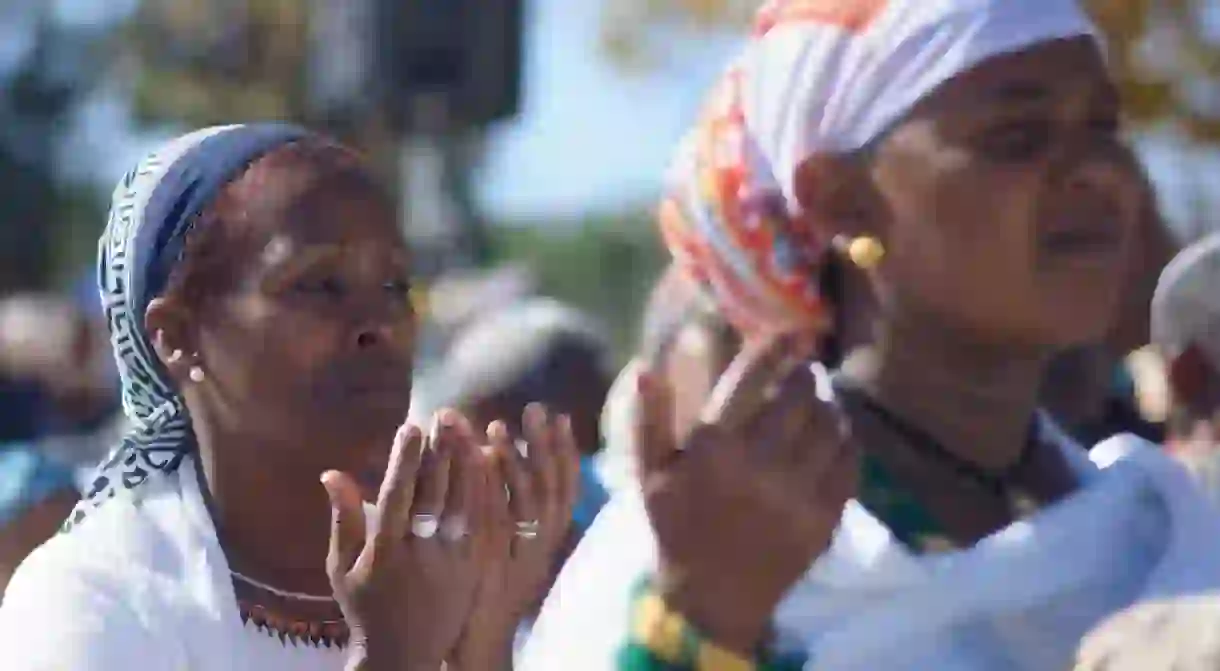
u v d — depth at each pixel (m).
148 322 2.59
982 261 2.25
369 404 2.52
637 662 2.02
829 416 2.06
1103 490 2.35
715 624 2.02
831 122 2.33
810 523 2.03
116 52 26.75
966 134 2.25
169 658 2.41
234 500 2.57
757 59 2.44
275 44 22.55
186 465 2.61
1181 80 9.36
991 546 2.23
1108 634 1.65
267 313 2.50
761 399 2.04
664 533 2.03
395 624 2.21
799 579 2.05
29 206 31.09
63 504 4.10
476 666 2.30
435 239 11.37
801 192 2.36
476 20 9.88
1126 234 2.31
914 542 2.26
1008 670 2.22
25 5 30.72
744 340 2.61
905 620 2.18
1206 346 3.69
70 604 2.39
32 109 31.05
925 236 2.27
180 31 24.33
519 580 2.33
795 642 2.13
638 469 2.04
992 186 2.23
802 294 2.44
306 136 2.65
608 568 2.17
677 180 2.58
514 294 7.53
